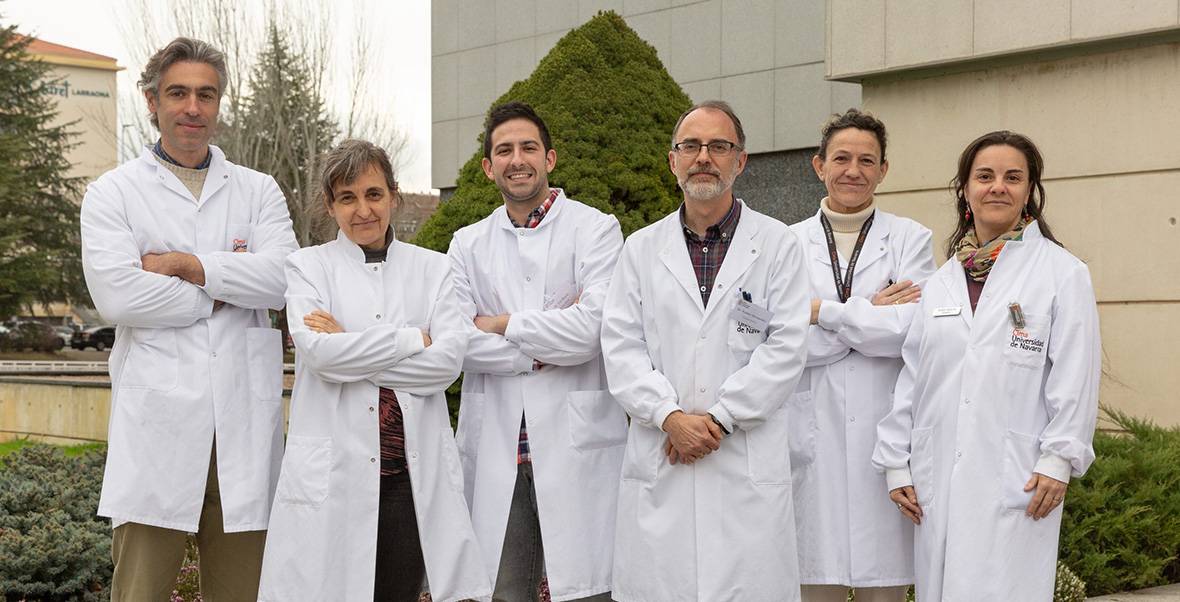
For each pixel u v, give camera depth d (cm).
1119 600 521
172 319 366
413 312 372
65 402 1257
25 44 3647
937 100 779
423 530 357
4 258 3341
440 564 359
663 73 649
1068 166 714
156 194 380
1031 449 338
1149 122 677
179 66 372
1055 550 339
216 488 382
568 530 384
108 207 370
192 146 379
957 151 767
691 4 1087
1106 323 698
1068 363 335
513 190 404
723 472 350
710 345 356
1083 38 686
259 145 1895
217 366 374
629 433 369
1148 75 676
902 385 374
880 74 802
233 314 385
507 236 416
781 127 1007
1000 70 744
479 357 389
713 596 344
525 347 384
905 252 408
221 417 372
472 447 403
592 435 394
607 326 373
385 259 375
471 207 624
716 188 357
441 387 365
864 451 385
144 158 385
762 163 1027
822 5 971
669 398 351
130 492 362
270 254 387
